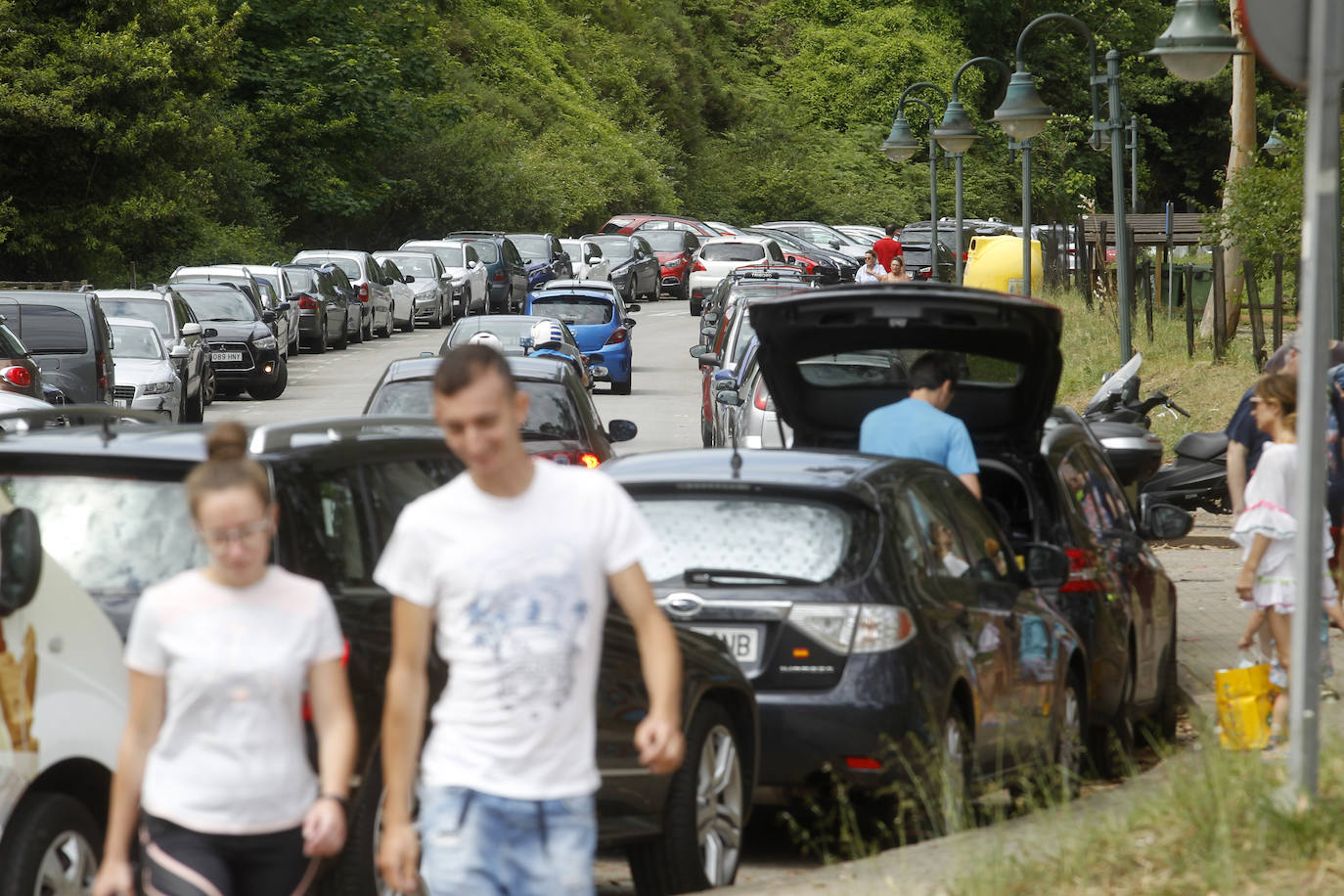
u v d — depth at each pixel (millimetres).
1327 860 16484
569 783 12234
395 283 138125
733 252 155250
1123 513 30578
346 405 87500
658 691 12320
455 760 12164
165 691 13258
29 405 38344
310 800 13422
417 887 12648
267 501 13203
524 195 193125
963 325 26984
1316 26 17406
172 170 123938
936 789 20562
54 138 116625
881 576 20844
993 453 27266
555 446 38281
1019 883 16750
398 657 12383
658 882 18969
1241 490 29250
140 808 14562
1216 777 18500
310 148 168250
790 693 20500
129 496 18234
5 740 15000
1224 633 36594
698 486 21578
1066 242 108812
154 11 123750
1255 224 66938
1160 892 15984
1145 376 68312
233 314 93000
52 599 15828
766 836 23922
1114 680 27094
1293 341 30375
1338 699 25781
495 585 12055
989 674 22234
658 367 110250
